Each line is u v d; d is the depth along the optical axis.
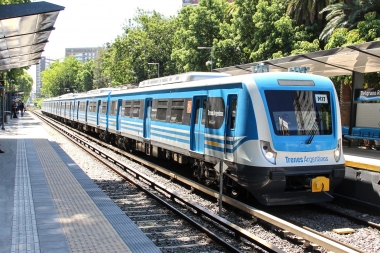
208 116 10.87
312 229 7.98
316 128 9.26
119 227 7.26
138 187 11.69
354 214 9.41
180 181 12.79
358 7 24.56
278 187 8.74
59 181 11.25
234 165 9.38
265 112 8.88
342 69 14.97
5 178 11.60
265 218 8.13
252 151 8.85
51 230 6.86
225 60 32.69
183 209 9.60
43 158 16.02
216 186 11.35
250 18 31.08
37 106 144.12
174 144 13.16
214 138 10.45
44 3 9.66
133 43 49.44
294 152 8.91
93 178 13.34
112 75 54.41
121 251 5.94
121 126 20.06
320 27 30.16
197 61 36.97
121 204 9.76
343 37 22.16
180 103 12.81
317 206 9.72
